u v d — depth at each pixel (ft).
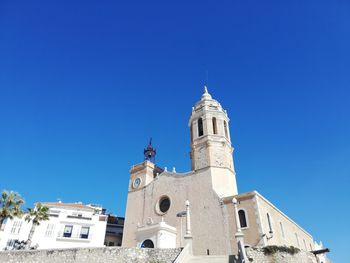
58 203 168.04
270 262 86.94
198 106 163.73
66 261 92.02
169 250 91.81
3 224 140.26
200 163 140.46
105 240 174.40
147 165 164.35
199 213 125.59
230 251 109.09
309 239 180.96
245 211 114.01
